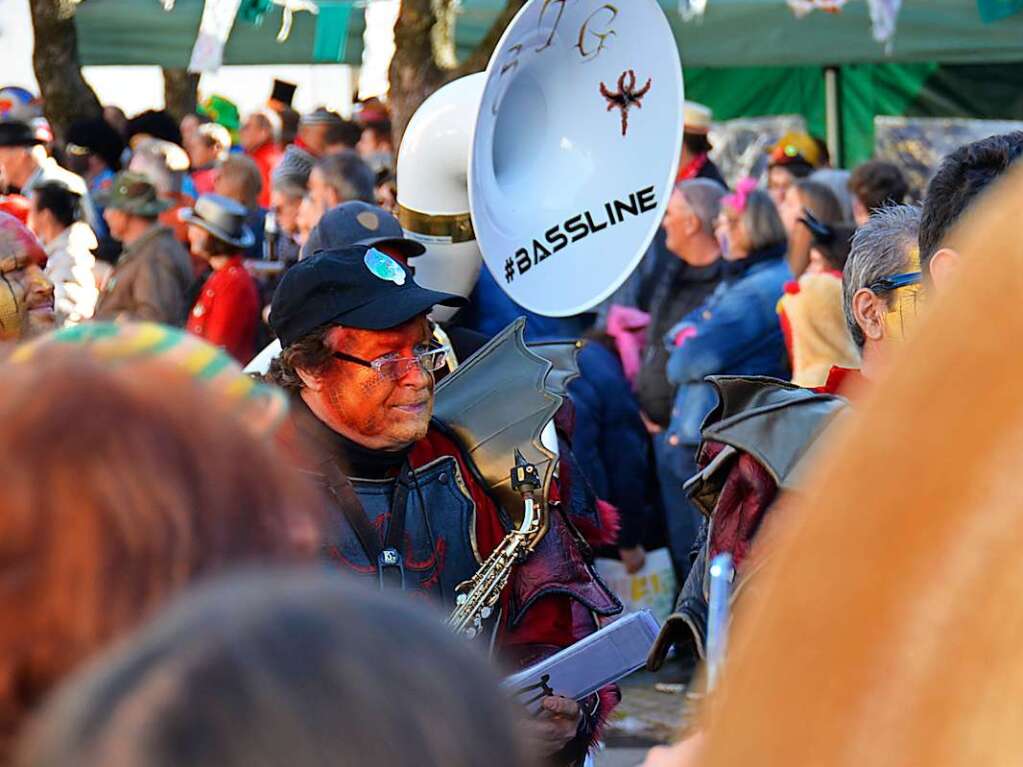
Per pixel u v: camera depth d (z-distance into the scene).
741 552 4.75
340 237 8.53
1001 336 1.40
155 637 1.54
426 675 1.54
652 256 13.67
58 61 20.23
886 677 1.43
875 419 1.47
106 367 2.09
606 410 13.06
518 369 6.44
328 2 20.59
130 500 1.96
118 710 1.48
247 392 2.59
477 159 8.08
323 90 32.19
